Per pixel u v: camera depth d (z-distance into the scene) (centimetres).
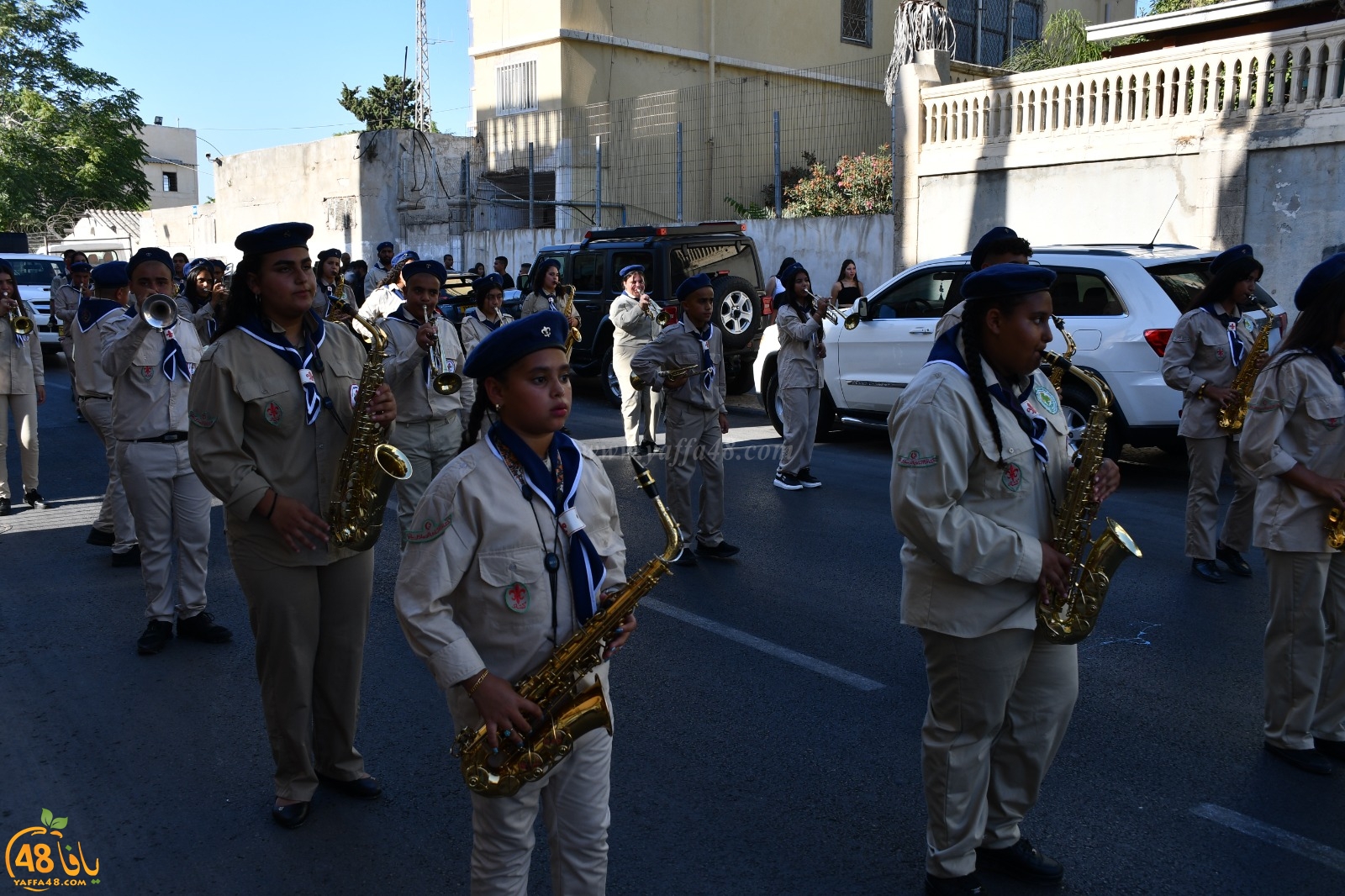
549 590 266
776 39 2623
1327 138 1193
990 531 300
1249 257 647
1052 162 1447
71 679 533
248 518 368
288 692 385
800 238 1825
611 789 415
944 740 325
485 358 262
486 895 273
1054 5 3114
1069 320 927
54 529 835
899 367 1056
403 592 262
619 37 2397
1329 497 401
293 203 2870
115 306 766
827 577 685
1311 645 416
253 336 375
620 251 1470
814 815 394
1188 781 414
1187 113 1315
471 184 2614
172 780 430
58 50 3272
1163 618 598
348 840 385
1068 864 358
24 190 3142
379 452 348
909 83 1602
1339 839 373
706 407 705
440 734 470
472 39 2538
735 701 496
